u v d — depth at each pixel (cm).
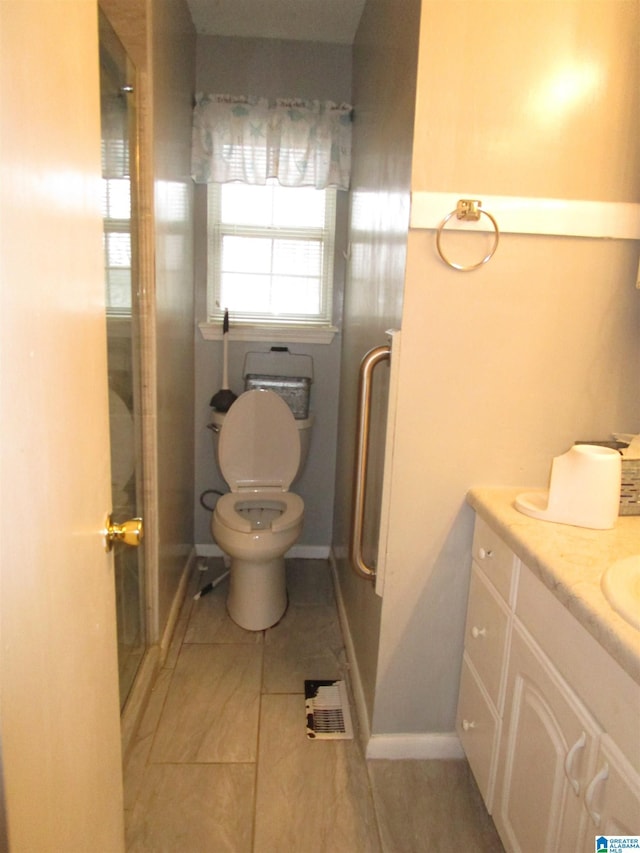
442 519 153
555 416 149
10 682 54
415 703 164
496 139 134
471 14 129
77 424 76
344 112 248
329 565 290
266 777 160
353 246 238
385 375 163
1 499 52
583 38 131
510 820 125
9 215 53
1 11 50
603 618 89
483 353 145
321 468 287
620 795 84
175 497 230
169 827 144
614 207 138
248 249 269
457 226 137
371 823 146
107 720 95
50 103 63
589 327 145
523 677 121
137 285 179
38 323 61
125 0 163
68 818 74
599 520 125
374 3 198
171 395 216
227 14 232
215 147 244
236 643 222
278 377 264
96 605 87
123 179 167
